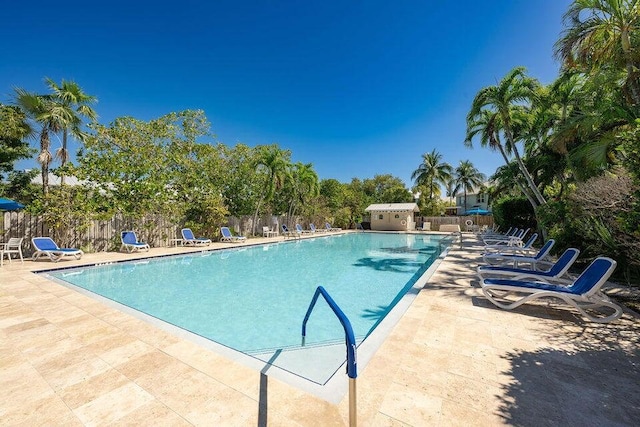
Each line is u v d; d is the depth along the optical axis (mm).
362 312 5695
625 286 6125
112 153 12992
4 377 2711
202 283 7977
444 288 6062
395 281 8281
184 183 16062
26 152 17188
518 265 8836
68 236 11266
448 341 3500
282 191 24484
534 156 15234
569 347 3338
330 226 29312
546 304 4957
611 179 6070
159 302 6230
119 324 4066
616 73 7812
